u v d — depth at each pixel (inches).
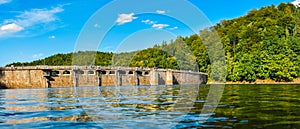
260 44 3326.8
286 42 3321.9
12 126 395.2
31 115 496.7
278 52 3176.7
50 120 434.3
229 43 3496.6
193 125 366.0
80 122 409.4
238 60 3152.1
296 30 3833.7
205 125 364.2
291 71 3043.8
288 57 3142.2
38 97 1055.6
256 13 4276.6
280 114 442.9
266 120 389.7
